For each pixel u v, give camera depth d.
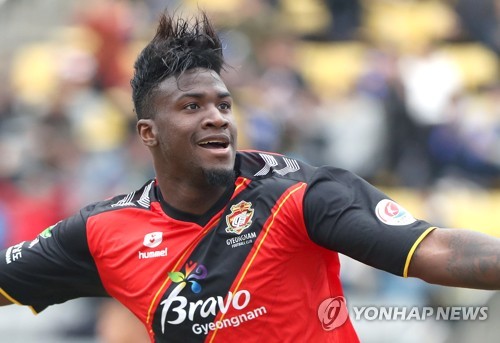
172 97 7.98
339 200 7.50
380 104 23.30
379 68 24.36
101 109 24.17
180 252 7.98
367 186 7.60
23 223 21.09
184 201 8.07
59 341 19.23
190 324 7.88
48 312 19.39
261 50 24.02
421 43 25.83
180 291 7.93
